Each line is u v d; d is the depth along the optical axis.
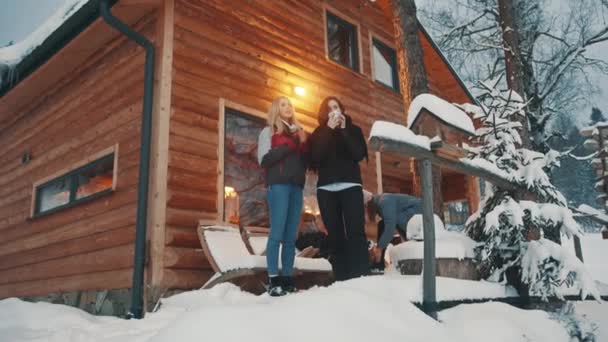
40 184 7.87
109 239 5.98
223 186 5.88
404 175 9.66
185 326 2.18
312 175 7.02
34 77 7.69
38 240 7.55
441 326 2.63
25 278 7.68
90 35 6.55
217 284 4.61
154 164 5.39
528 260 3.52
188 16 6.08
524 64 13.40
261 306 2.42
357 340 2.22
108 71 6.75
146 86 5.63
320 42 8.02
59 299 6.66
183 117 5.69
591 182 29.97
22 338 3.61
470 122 3.38
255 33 6.91
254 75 6.71
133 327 3.63
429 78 11.05
